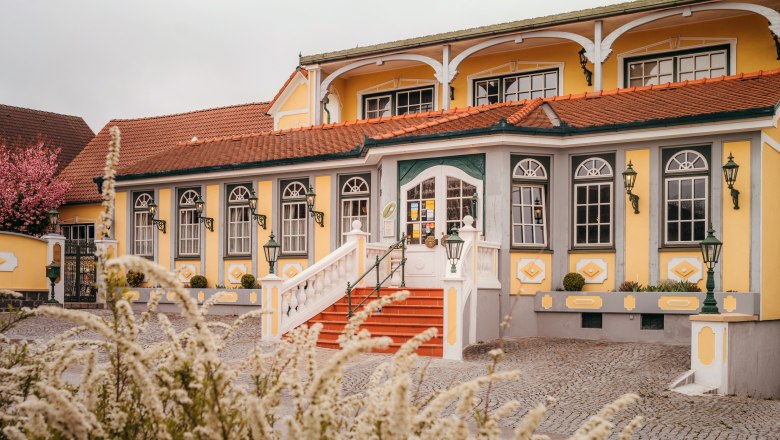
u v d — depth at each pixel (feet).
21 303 74.33
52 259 78.02
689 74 71.56
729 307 52.80
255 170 75.82
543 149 60.39
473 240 54.03
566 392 38.34
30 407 9.40
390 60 80.53
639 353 48.80
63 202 96.78
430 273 61.57
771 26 63.87
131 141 106.32
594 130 58.65
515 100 79.05
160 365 11.98
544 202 60.44
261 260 75.82
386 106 86.84
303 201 74.43
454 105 81.71
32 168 97.55
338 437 10.56
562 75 76.33
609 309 56.24
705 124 54.85
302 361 12.48
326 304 57.77
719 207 55.16
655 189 57.47
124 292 11.39
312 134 81.51
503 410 11.11
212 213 79.05
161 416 10.51
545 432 30.27
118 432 11.60
